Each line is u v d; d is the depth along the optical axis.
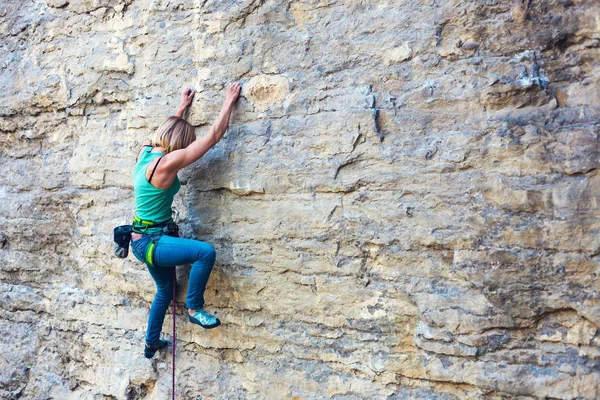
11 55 5.51
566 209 3.27
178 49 4.51
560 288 3.27
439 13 3.62
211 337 4.38
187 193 4.42
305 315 4.02
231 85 4.20
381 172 3.75
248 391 4.23
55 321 5.25
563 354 3.28
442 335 3.56
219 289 4.34
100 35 4.93
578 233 3.23
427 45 3.65
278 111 4.09
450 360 3.55
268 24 4.16
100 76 4.88
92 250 4.97
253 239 4.18
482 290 3.46
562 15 3.33
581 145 3.25
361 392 3.84
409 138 3.68
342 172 3.86
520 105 3.41
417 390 3.69
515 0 3.43
